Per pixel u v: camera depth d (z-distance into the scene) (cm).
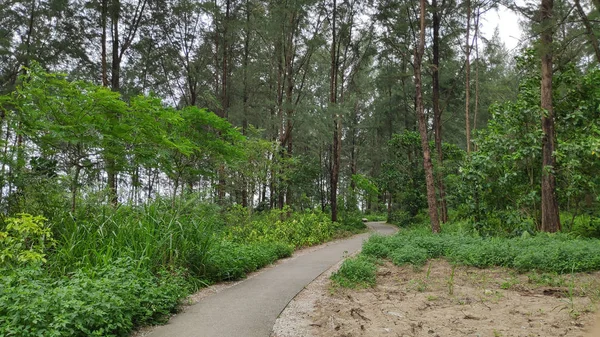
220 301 630
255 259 957
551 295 648
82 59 2044
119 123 805
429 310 576
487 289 703
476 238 1176
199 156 988
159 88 2555
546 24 1153
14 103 737
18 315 376
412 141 2697
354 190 3188
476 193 1364
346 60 2492
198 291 699
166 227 731
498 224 1368
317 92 2581
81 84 749
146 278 589
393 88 3278
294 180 2356
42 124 728
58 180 786
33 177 742
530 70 1489
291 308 593
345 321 520
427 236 1245
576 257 822
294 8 1942
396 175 2723
